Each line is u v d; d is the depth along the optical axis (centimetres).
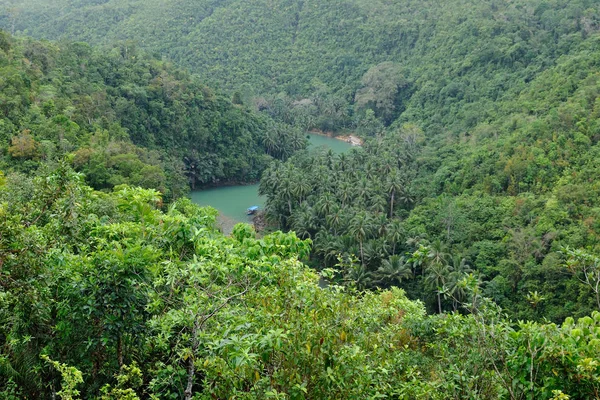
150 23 15075
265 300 747
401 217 5394
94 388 856
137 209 1288
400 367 829
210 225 1284
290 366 646
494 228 4562
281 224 5791
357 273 4131
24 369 830
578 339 708
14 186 1574
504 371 720
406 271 4141
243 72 13188
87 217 1132
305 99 11506
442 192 5709
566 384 677
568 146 5012
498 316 790
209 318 753
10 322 842
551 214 4172
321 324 691
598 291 804
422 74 10525
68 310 862
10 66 5169
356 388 648
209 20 14912
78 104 5825
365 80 11300
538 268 3656
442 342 927
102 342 838
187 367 849
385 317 1032
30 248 815
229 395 652
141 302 867
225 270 793
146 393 901
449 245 4488
